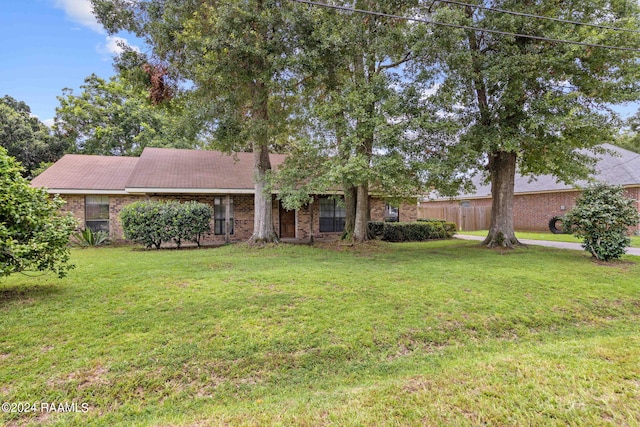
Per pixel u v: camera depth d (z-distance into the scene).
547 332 4.34
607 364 3.14
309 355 3.49
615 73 8.20
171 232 10.43
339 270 6.85
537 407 2.41
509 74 7.91
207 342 3.59
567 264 7.62
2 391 2.72
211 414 2.55
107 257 8.69
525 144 9.09
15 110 23.34
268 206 11.04
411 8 8.73
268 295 5.07
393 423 2.27
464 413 2.37
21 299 4.77
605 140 9.08
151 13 9.02
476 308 4.76
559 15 8.32
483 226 21.34
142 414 2.58
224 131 9.16
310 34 8.13
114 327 3.86
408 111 8.16
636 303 5.18
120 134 22.97
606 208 7.82
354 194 12.33
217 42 7.71
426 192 11.10
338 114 8.48
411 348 3.78
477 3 8.57
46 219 4.93
